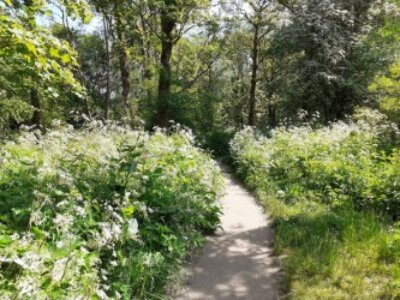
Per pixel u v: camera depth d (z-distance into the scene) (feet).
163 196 21.90
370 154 37.60
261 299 17.15
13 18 17.80
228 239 24.44
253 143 55.21
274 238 24.38
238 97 137.69
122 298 14.52
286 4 89.51
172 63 109.81
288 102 88.58
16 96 47.44
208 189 29.50
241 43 111.45
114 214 16.05
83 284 12.64
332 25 79.97
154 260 17.04
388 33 46.98
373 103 74.84
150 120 81.46
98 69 111.14
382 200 28.14
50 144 27.71
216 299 17.01
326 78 76.43
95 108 89.40
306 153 40.93
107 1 58.18
